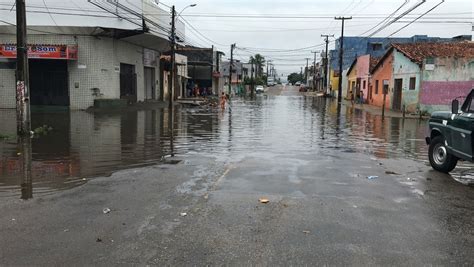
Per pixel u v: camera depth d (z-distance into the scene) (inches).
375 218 246.1
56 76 1098.7
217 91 2743.6
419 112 1162.6
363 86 1942.7
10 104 1091.3
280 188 312.0
